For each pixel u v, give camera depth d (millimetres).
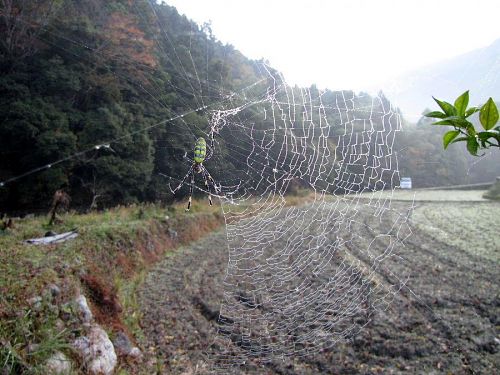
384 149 5211
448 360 4133
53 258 5113
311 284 5918
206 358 4320
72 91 13047
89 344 3799
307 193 6855
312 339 4555
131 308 5410
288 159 5062
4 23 12305
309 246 6328
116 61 12938
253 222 6145
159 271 7574
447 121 1162
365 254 7633
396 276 6586
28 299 3783
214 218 12766
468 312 5223
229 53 18609
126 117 11977
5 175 11680
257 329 4824
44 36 12602
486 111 1117
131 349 4359
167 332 4938
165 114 11125
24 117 11289
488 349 4316
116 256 6953
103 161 11750
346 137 4969
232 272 6578
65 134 11461
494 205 16219
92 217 8984
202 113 6375
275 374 4004
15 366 3025
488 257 7922
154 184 12539
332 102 5125
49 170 11531
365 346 4410
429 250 8406
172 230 10102
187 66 13797
